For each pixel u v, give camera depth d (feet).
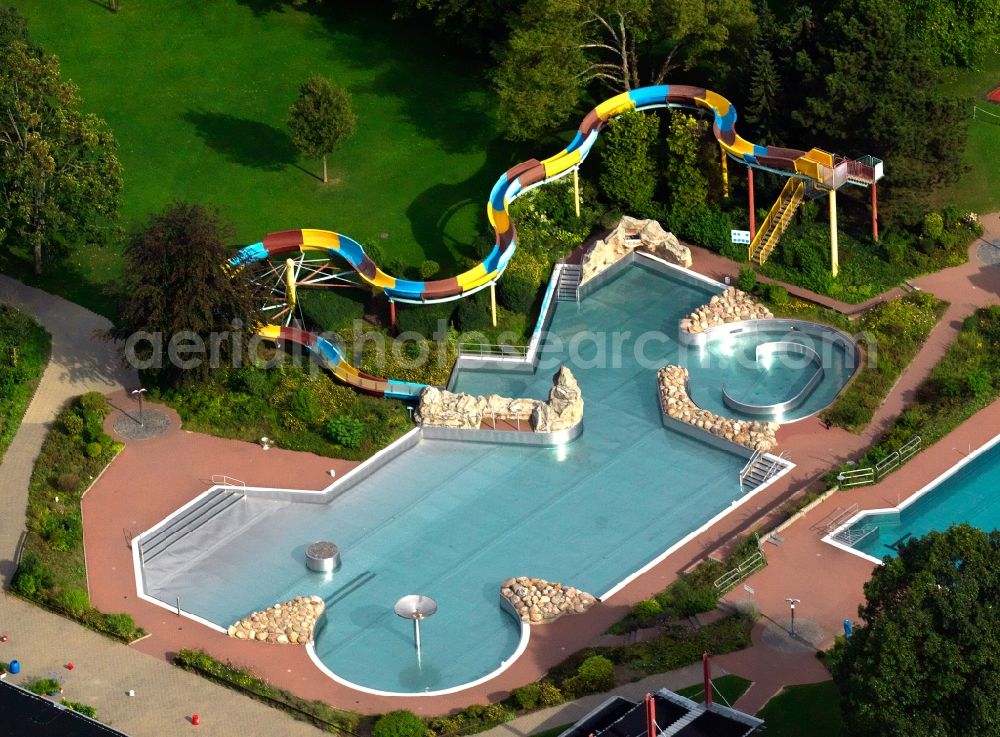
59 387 418.72
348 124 476.95
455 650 349.61
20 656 339.98
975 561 288.30
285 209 478.18
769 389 421.18
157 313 400.06
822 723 316.81
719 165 476.95
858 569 358.64
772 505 380.78
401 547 378.73
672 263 464.24
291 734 320.29
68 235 440.45
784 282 452.35
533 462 403.13
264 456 402.72
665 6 471.62
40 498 383.65
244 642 348.18
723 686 327.06
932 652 279.08
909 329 430.20
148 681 334.03
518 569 370.53
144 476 394.73
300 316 435.94
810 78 458.91
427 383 422.00
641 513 385.29
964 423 403.54
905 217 458.09
